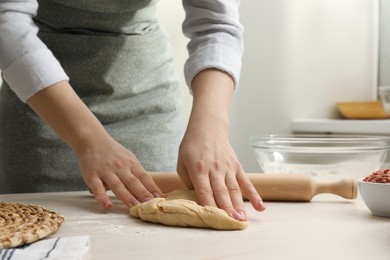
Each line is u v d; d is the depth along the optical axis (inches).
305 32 81.9
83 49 49.4
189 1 44.7
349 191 36.0
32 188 49.6
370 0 87.8
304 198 36.0
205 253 23.3
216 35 41.8
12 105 49.6
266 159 41.4
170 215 28.8
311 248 23.9
